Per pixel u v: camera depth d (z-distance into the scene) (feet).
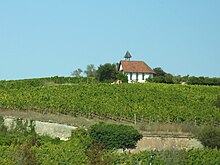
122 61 597.52
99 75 530.27
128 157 218.38
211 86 476.95
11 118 286.05
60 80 508.94
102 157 186.60
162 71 609.01
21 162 179.01
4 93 369.30
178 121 315.99
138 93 396.57
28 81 483.51
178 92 425.28
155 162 214.69
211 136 263.08
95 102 343.46
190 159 222.48
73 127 281.54
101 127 258.57
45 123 282.56
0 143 253.44
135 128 275.18
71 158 211.82
